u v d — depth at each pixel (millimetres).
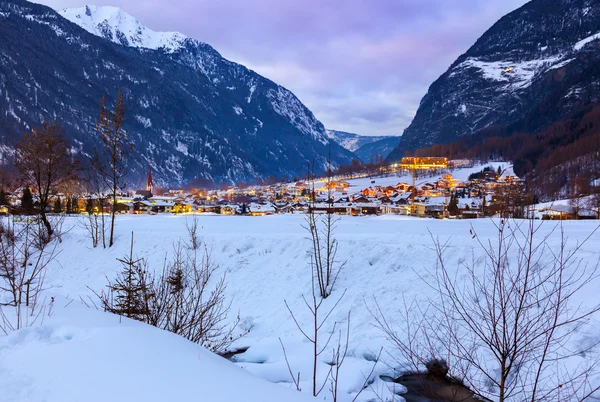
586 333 8938
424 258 15336
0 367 4434
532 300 9570
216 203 128125
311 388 8641
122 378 4242
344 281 16188
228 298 17719
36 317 6234
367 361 10680
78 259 25297
